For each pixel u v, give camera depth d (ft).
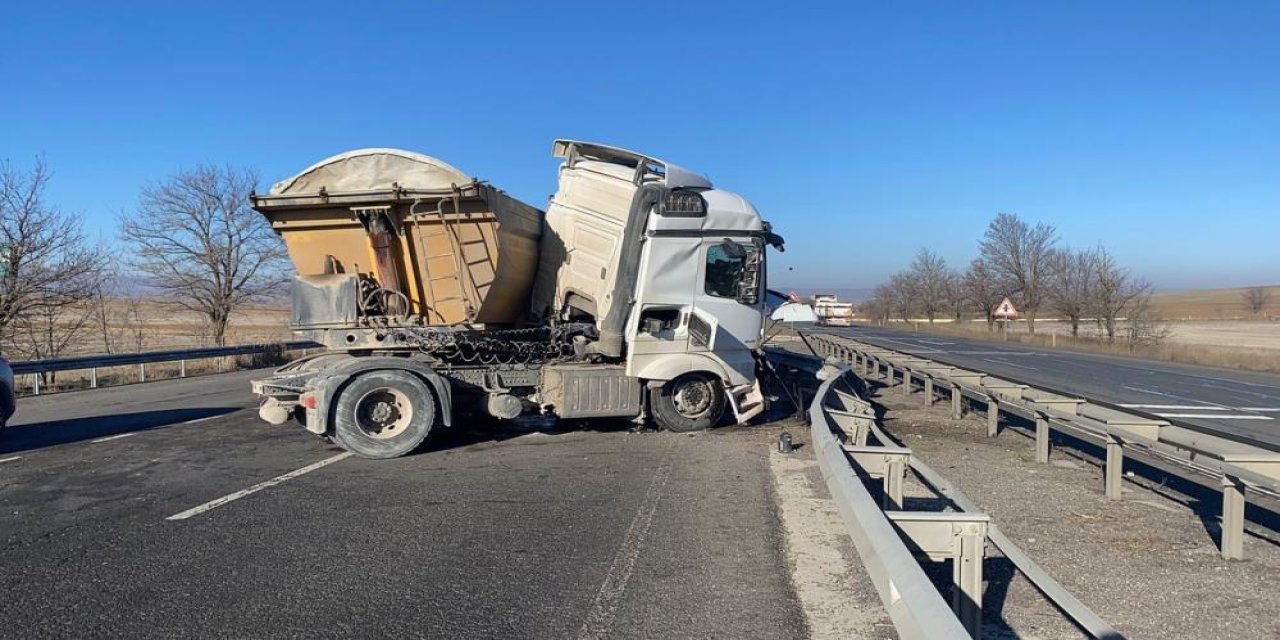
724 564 17.99
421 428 31.22
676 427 36.99
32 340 74.64
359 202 32.73
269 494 24.80
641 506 23.25
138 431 38.29
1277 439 38.45
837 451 16.96
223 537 20.01
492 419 39.27
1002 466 29.30
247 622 14.53
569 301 37.58
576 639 13.89
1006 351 120.78
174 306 108.68
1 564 17.84
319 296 33.68
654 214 35.65
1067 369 85.10
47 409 48.29
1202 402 56.39
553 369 35.19
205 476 27.58
